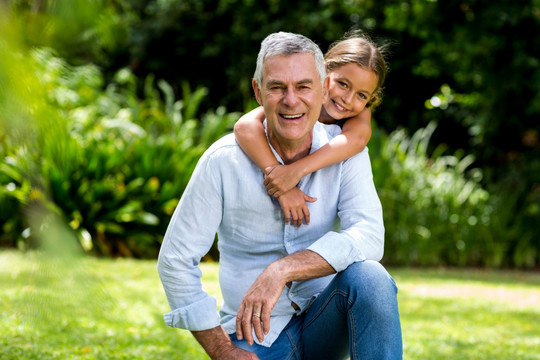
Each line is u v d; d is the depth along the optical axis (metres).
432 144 11.03
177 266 1.84
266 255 1.92
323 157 1.87
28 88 0.93
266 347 1.90
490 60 8.74
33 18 0.91
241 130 1.90
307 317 1.92
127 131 8.30
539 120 9.42
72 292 1.04
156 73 11.92
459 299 5.60
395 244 8.51
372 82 2.52
